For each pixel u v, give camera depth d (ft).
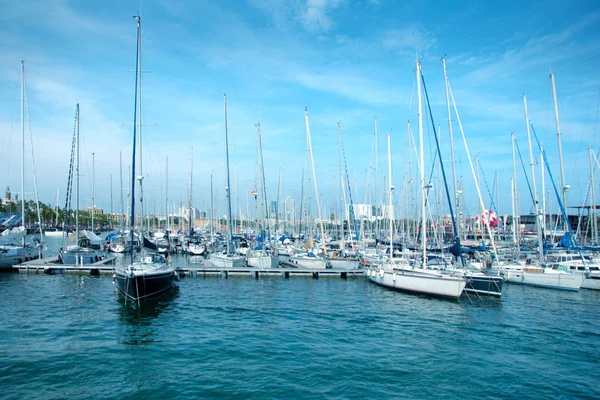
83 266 137.90
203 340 68.39
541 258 133.18
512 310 93.71
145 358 59.67
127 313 84.74
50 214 430.20
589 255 133.69
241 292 112.78
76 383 51.24
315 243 211.82
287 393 49.34
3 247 147.54
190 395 48.47
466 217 246.68
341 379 53.88
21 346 63.72
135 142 96.53
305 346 66.59
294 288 120.57
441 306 96.99
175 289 112.68
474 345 68.85
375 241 201.87
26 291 106.63
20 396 47.57
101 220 504.43
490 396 50.01
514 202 185.78
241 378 53.42
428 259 135.85
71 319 79.36
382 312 90.84
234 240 188.65
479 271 117.70
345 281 133.69
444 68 126.93
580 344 69.87
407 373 56.34
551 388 52.49
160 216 326.85
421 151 114.21
